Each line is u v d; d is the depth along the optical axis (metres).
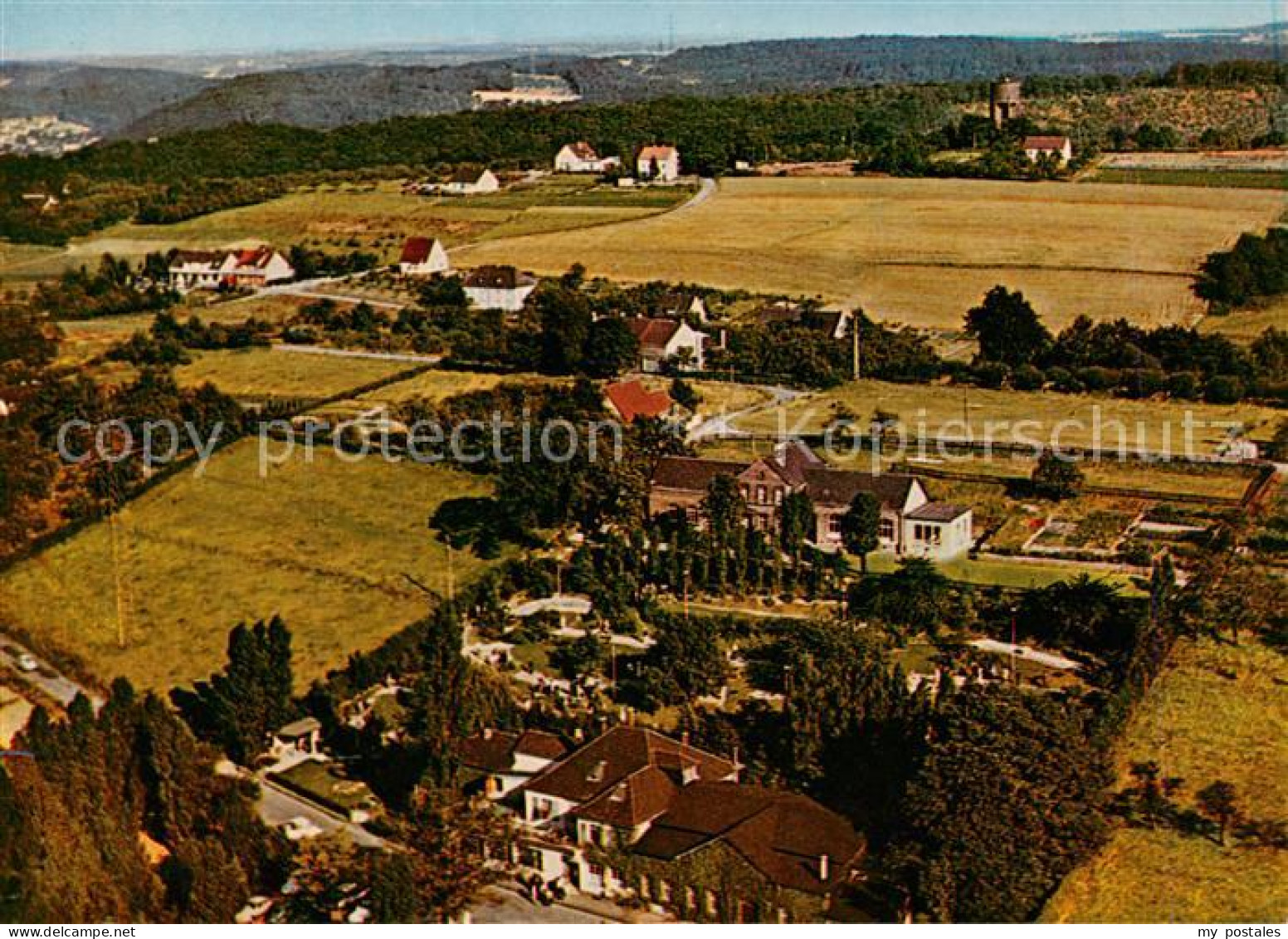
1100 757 85.50
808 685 97.62
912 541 131.75
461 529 135.38
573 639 116.75
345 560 128.88
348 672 108.31
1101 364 187.62
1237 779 90.06
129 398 158.62
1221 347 185.25
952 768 81.44
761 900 79.06
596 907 81.94
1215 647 108.31
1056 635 112.69
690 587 124.62
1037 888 77.56
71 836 81.56
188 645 113.31
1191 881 79.44
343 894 80.81
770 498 136.38
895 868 79.38
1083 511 139.75
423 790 88.62
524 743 94.50
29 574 124.94
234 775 95.19
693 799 85.69
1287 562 123.12
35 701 104.75
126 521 135.12
